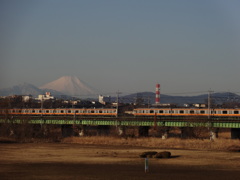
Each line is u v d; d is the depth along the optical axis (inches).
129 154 4926.2
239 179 3257.9
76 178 3208.7
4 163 4092.0
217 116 7500.0
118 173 3469.5
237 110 7332.7
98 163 4119.1
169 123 7465.6
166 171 3614.7
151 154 4702.3
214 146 5728.3
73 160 4345.5
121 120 7795.3
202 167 3892.7
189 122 7224.4
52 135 7662.4
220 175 3437.5
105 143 6397.6
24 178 3201.3
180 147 5807.1
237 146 5516.7
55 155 4798.2
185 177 3314.5
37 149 5492.1
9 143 6397.6
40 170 3624.5
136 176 3316.9
